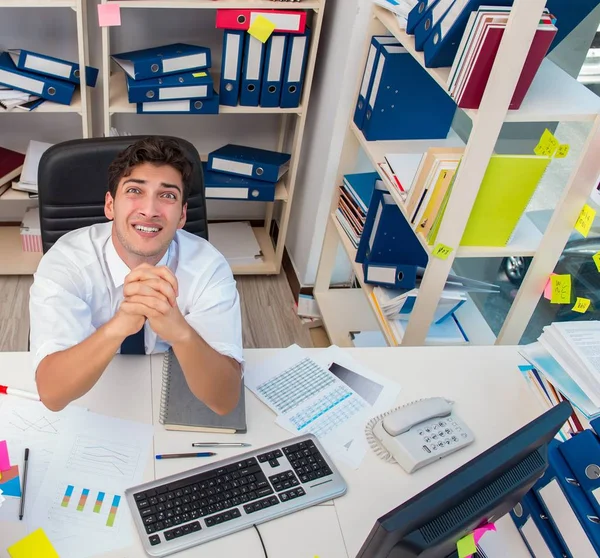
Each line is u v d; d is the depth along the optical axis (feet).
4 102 7.98
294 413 5.21
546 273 6.87
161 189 4.78
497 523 4.80
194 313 5.31
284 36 8.18
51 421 4.82
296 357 5.73
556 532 4.56
